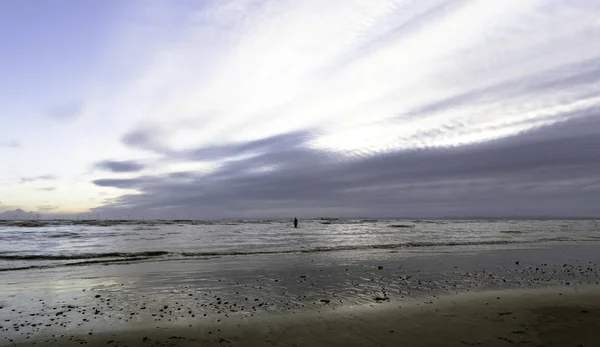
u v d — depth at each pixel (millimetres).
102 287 12367
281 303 9969
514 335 6992
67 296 11008
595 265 17422
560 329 7359
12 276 14695
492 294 10953
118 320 8383
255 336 7113
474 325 7695
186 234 46531
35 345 6758
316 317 8461
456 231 55625
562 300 10055
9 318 8602
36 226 63250
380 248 26594
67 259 20500
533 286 12250
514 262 18406
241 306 9656
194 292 11492
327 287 12180
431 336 6977
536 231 55688
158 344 6742
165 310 9281
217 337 7086
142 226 69500
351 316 8531
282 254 22625
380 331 7328
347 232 53031
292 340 6844
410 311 8953
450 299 10305
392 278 13875
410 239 36969
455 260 19234
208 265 17562
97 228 59594
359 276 14344
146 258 20734
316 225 86375
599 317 8266
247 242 33469
